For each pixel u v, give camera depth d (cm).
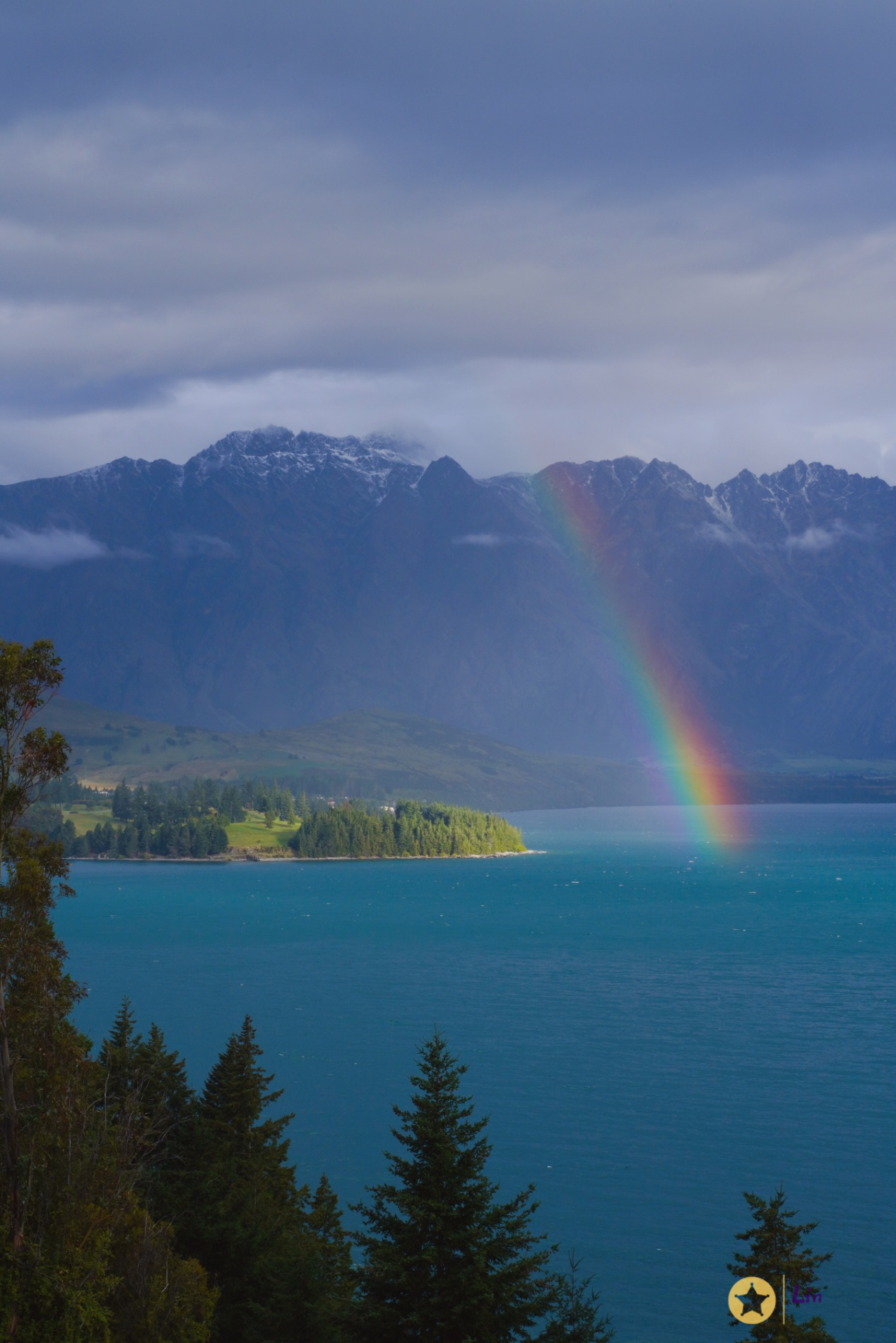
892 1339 8275
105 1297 4669
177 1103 7594
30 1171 4569
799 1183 11225
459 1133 4847
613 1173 11512
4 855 5119
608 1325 8412
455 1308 4362
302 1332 5644
